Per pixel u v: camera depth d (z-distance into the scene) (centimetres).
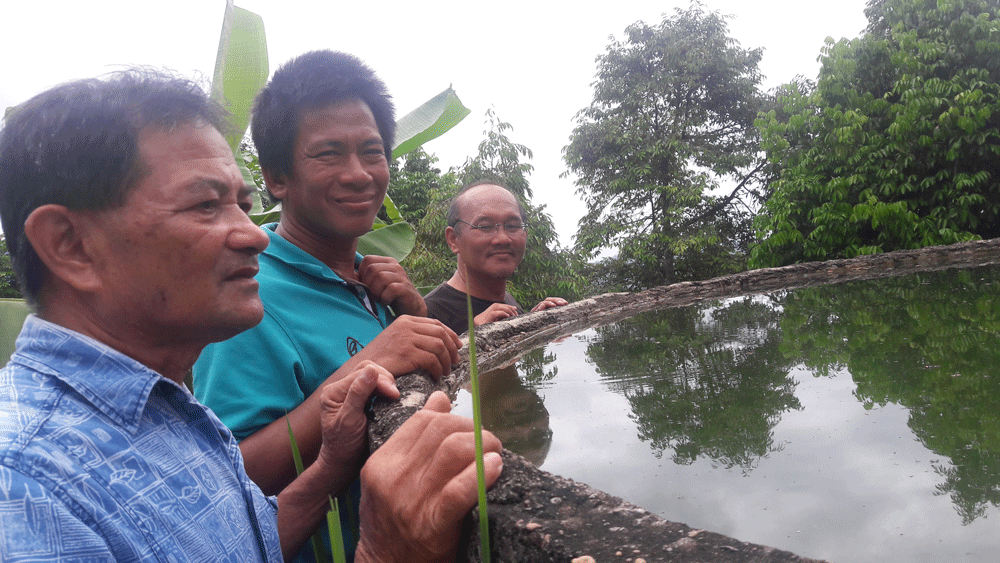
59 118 60
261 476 115
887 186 792
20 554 46
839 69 866
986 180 764
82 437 56
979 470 84
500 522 71
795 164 904
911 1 877
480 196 275
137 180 63
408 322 137
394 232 266
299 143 142
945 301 261
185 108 68
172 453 66
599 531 67
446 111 282
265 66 221
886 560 64
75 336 62
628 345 217
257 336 125
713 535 65
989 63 788
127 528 56
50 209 61
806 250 830
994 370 136
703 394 136
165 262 65
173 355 72
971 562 62
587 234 1598
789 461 93
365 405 111
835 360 159
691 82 1514
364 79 146
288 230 154
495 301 282
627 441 110
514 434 122
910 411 111
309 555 121
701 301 343
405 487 81
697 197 1434
